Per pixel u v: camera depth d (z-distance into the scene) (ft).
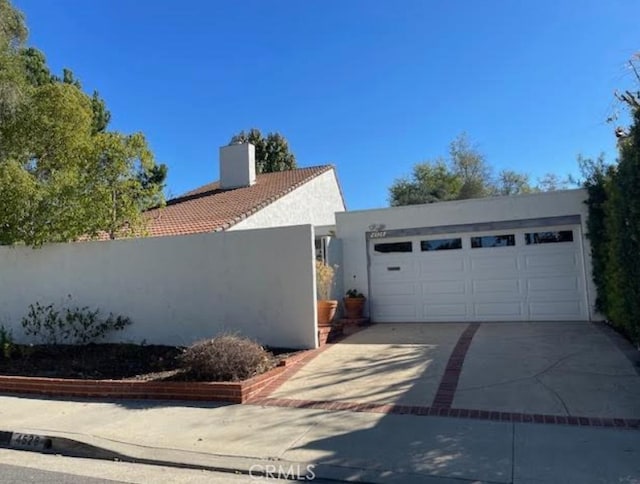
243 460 18.10
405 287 46.91
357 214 48.37
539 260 43.34
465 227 45.09
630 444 17.52
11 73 41.63
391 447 18.37
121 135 43.68
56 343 39.47
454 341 34.47
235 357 27.22
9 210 39.60
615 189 28.99
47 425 22.86
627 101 31.81
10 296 41.34
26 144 42.78
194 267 36.96
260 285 35.32
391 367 28.81
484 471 16.06
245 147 77.97
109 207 42.55
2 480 17.37
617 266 31.07
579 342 32.12
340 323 42.39
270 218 63.57
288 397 25.08
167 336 37.35
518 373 26.14
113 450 19.63
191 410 24.21
